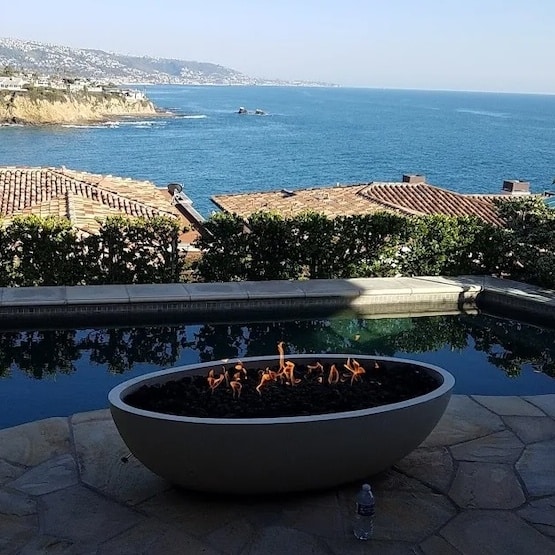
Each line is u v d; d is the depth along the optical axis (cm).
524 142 10525
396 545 377
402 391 452
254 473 391
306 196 2441
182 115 14262
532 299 1029
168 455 387
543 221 1184
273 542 377
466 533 390
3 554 362
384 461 420
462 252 1205
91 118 11481
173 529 388
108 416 550
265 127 12175
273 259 1142
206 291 995
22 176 2277
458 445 506
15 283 1043
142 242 1084
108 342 915
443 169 7038
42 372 787
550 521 405
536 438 522
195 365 477
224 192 5297
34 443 498
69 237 1041
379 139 10412
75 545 371
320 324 1015
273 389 446
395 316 1055
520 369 840
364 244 1175
